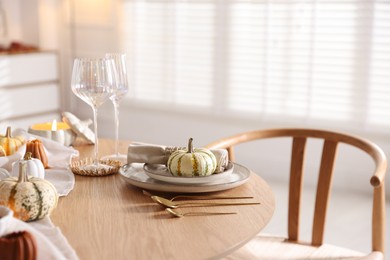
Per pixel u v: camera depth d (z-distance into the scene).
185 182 1.47
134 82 5.05
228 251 1.18
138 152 1.58
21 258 1.02
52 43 5.38
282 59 4.27
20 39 5.44
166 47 4.82
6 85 4.82
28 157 1.45
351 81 4.01
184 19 4.69
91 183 1.57
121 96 1.68
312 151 4.19
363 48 3.92
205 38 4.61
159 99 4.95
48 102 5.21
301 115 4.25
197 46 4.66
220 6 4.49
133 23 4.96
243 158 4.54
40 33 5.30
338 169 4.13
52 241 1.14
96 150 1.69
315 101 4.18
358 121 4.02
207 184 1.47
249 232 1.26
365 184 4.05
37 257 1.06
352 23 3.94
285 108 4.32
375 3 3.83
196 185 1.46
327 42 4.05
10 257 1.02
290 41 4.21
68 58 5.43
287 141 4.33
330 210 3.68
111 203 1.42
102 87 1.58
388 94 3.88
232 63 4.52
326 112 4.14
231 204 1.42
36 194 1.24
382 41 3.85
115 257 1.13
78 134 1.91
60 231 1.18
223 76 4.57
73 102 5.49
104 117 5.30
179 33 4.73
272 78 4.34
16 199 1.22
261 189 1.54
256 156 4.48
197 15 4.62
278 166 4.39
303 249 1.93
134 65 5.02
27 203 1.23
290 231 2.06
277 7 4.22
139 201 1.44
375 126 3.96
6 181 1.26
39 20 5.28
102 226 1.28
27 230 1.07
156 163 1.58
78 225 1.28
